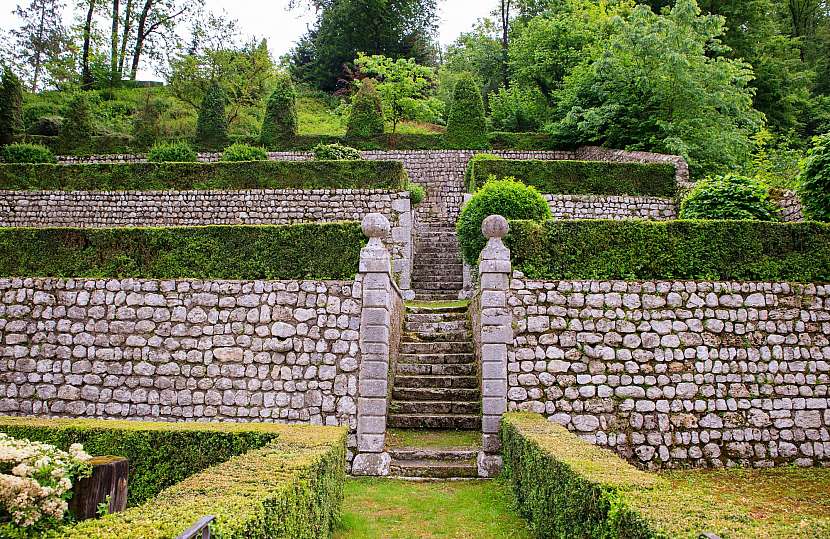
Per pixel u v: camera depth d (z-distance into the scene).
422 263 15.33
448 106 33.72
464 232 11.22
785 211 11.71
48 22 35.78
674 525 2.76
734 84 22.27
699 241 8.17
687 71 19.05
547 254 8.14
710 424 7.74
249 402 8.13
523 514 5.73
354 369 8.05
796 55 29.50
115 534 2.65
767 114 26.22
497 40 36.59
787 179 17.89
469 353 9.92
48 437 5.76
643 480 3.71
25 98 30.91
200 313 8.40
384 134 22.81
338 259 8.42
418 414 8.71
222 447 5.73
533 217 11.02
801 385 7.86
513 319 8.00
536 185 15.93
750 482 6.93
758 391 7.83
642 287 8.05
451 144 22.14
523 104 27.77
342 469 5.85
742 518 2.91
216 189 16.12
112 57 34.81
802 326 7.99
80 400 8.33
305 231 8.52
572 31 27.88
